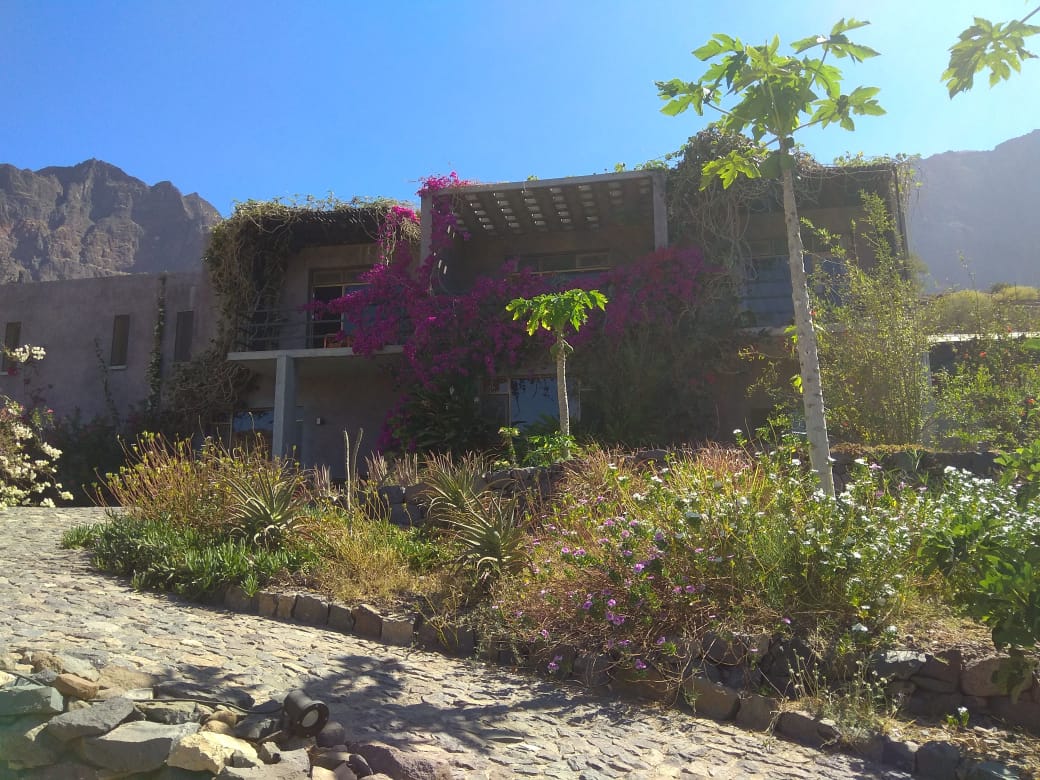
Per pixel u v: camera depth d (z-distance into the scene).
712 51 5.87
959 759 4.02
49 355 19.73
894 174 13.92
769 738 4.45
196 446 17.42
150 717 3.50
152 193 146.75
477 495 7.57
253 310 17.33
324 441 17.34
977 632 5.06
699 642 5.05
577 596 5.66
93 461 17.62
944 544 4.58
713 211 14.23
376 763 3.51
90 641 4.71
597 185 14.95
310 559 7.02
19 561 7.18
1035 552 3.98
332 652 5.36
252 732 3.51
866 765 4.12
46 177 140.75
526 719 4.55
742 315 13.84
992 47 4.59
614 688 5.18
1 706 3.33
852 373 10.04
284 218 16.97
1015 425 9.09
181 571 6.56
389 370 15.98
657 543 5.57
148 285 19.58
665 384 13.47
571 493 7.36
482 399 15.09
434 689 4.89
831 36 5.70
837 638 4.96
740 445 7.61
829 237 11.79
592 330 13.82
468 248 17.20
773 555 5.45
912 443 9.40
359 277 17.81
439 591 6.46
